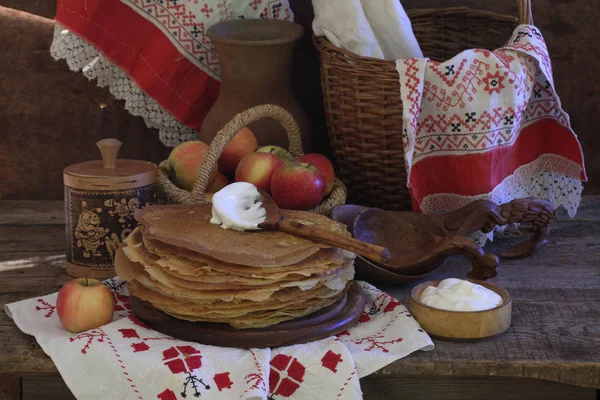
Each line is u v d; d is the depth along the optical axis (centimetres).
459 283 148
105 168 160
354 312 146
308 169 159
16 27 187
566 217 185
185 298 141
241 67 173
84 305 143
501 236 176
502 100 162
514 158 172
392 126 166
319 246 142
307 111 194
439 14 184
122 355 138
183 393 135
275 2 183
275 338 140
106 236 158
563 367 139
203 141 179
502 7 189
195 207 154
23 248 172
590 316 150
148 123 188
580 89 192
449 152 165
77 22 180
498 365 140
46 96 190
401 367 141
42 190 195
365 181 173
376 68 162
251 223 147
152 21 181
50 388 144
